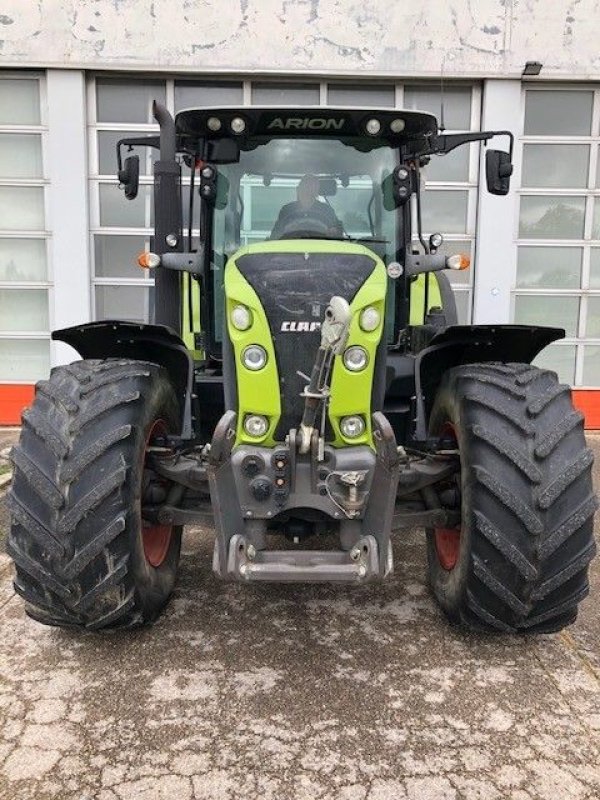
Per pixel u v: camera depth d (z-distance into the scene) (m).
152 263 3.36
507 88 7.11
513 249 7.47
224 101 7.18
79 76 6.96
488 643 2.84
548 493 2.46
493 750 2.21
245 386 2.64
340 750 2.20
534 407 2.56
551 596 2.54
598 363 7.70
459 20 6.95
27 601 2.63
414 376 3.31
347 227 3.57
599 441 7.02
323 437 2.59
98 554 2.44
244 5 6.86
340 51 6.96
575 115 7.30
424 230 7.45
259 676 2.60
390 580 3.45
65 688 2.52
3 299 7.41
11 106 7.11
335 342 2.35
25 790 2.03
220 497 2.52
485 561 2.52
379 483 2.53
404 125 3.41
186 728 2.30
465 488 2.62
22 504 2.49
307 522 2.71
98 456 2.46
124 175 3.90
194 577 3.47
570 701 2.46
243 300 2.65
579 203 7.46
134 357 3.02
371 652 2.77
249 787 2.04
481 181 7.30
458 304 7.55
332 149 3.51
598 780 2.08
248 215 3.51
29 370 7.51
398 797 2.01
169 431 2.96
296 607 3.15
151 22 6.86
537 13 6.97
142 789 2.03
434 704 2.44
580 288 7.58
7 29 6.84
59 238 7.20
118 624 2.67
